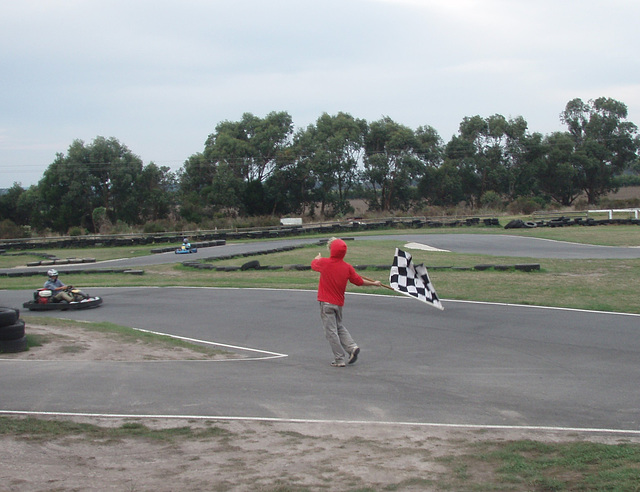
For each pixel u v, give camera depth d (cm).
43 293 1455
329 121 6881
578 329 1045
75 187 5684
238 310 1347
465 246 2906
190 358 888
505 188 7288
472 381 748
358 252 2567
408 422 596
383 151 6969
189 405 642
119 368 796
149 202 6119
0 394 663
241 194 6162
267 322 1194
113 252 3391
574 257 2325
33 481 437
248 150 6303
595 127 7544
